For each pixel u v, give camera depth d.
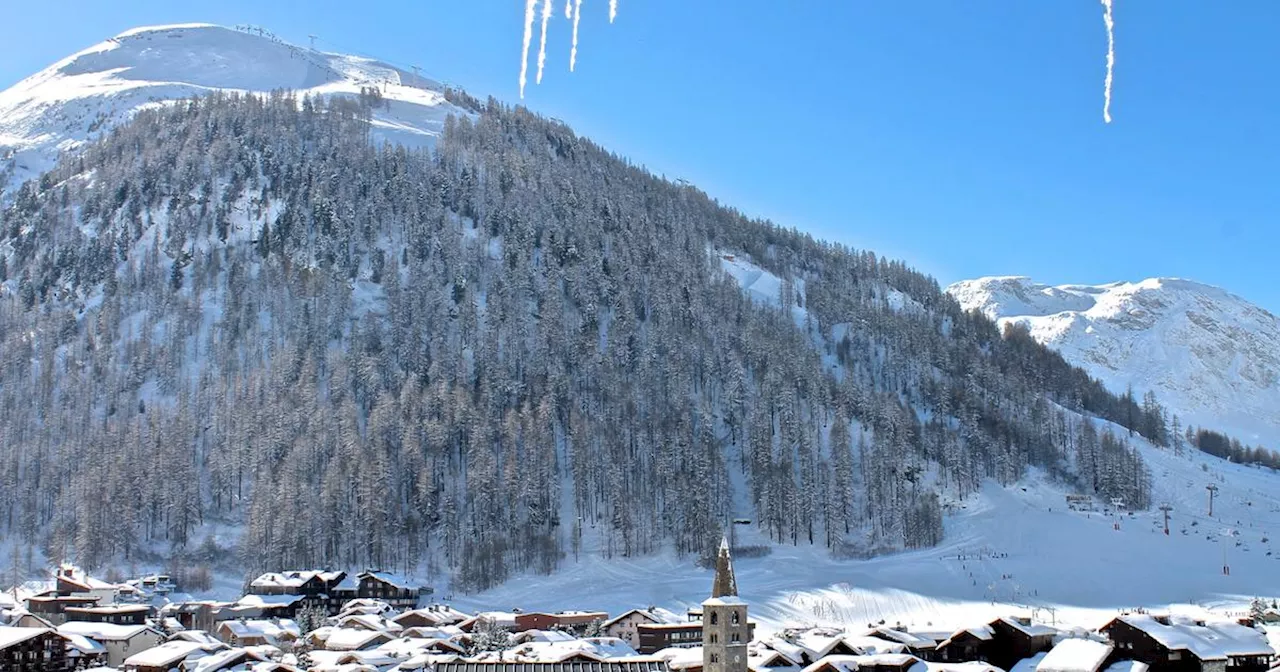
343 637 164.25
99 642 159.88
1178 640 124.31
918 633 149.75
